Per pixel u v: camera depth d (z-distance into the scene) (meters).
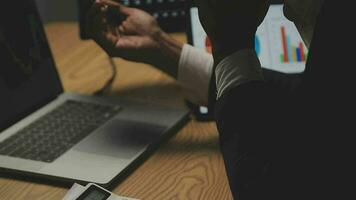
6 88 0.98
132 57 1.07
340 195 0.65
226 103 0.71
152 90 1.17
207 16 0.73
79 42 1.44
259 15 0.72
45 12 1.71
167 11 1.42
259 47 1.14
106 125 0.97
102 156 0.88
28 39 1.07
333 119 0.64
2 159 0.87
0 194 0.82
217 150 0.93
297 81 0.98
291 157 0.65
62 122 0.99
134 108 1.04
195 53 1.04
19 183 0.84
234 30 0.72
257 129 0.69
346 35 0.63
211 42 0.74
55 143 0.92
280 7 1.13
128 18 1.07
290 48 1.13
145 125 0.98
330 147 0.64
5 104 0.97
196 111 1.03
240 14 0.71
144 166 0.89
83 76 1.25
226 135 0.71
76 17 1.73
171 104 1.10
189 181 0.85
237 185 0.68
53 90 1.08
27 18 1.08
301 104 0.66
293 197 0.65
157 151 0.93
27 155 0.88
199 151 0.93
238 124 0.69
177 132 0.99
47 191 0.82
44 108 1.04
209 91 1.02
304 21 0.81
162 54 1.05
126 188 0.83
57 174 0.83
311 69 0.66
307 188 0.65
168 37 1.06
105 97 1.09
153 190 0.83
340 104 0.64
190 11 1.10
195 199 0.80
